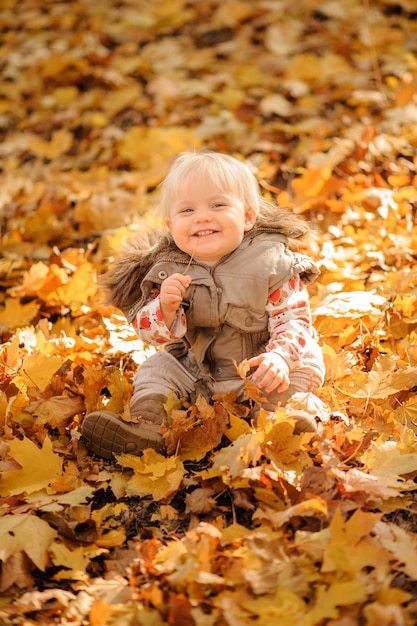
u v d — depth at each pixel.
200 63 5.48
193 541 1.85
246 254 2.30
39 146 4.72
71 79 5.51
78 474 2.18
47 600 1.80
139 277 2.38
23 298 3.31
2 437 2.34
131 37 6.03
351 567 1.70
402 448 2.13
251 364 2.18
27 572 1.87
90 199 3.91
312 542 1.81
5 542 1.90
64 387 2.54
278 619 1.63
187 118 4.87
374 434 2.17
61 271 3.27
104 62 5.65
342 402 2.41
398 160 3.95
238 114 4.74
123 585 1.82
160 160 4.22
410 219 3.44
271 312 2.29
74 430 2.39
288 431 2.09
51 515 2.03
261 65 5.34
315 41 5.52
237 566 1.77
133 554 1.92
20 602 1.79
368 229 3.39
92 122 4.96
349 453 2.14
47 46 6.07
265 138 4.43
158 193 4.07
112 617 1.69
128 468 2.22
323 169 3.61
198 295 2.28
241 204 2.30
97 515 2.04
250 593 1.73
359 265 3.23
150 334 2.27
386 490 1.94
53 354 2.71
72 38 5.98
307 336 2.29
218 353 2.36
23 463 2.18
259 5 6.11
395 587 1.75
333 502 1.92
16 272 3.50
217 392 2.37
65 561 1.87
